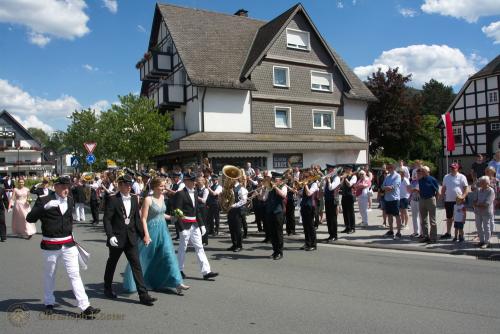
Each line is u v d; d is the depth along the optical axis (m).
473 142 37.91
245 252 10.04
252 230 13.76
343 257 9.23
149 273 6.60
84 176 16.56
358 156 28.95
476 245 9.80
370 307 5.70
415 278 7.26
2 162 58.62
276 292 6.49
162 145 22.25
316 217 13.23
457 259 8.87
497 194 11.12
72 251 5.60
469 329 4.88
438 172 41.19
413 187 11.30
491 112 36.44
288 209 12.53
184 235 7.32
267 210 9.26
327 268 8.14
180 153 25.16
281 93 25.91
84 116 34.06
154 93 28.17
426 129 43.47
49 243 5.54
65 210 5.62
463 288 6.59
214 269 8.19
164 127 22.84
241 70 24.92
